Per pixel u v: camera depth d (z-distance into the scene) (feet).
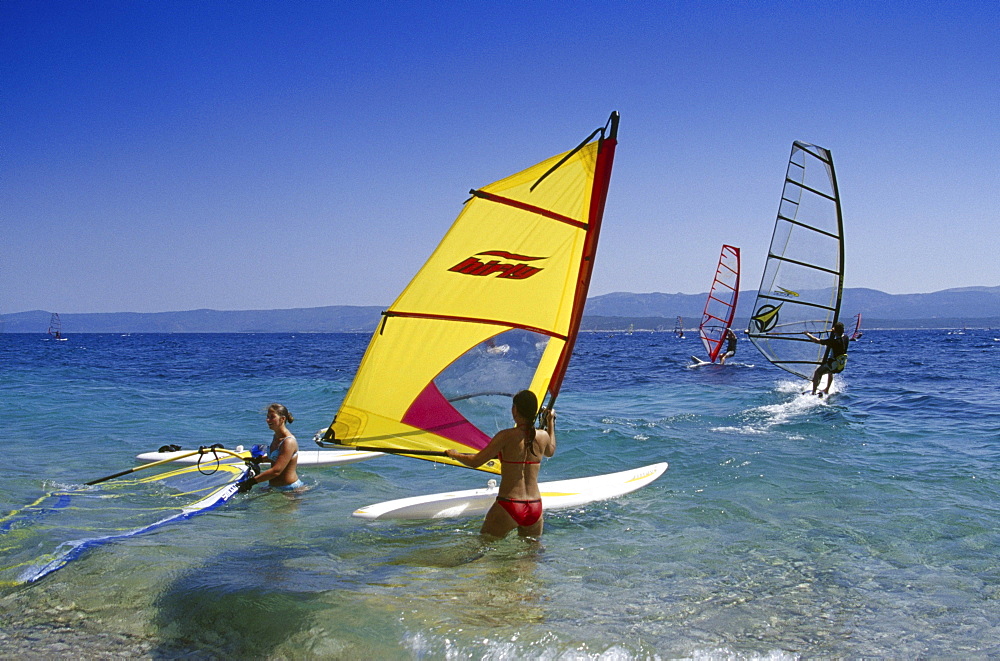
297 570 17.26
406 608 14.83
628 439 35.94
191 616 14.65
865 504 23.47
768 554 18.69
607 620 14.39
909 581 16.80
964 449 32.35
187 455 26.73
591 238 20.45
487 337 21.22
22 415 45.73
